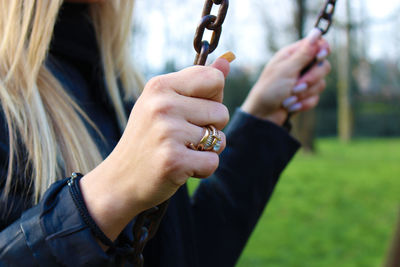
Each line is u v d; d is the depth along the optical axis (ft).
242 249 1.86
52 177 1.30
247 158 1.86
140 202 1.10
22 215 1.15
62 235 1.10
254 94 1.96
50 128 1.36
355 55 32.81
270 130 1.88
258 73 34.35
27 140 1.30
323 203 11.25
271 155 1.87
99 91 1.66
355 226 9.05
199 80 1.07
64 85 1.50
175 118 1.06
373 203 11.21
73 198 1.12
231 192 1.84
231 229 1.82
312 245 7.77
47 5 1.37
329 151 26.03
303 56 1.93
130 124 1.09
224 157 1.87
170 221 1.61
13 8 1.35
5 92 1.31
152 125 1.06
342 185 13.78
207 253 1.79
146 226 1.39
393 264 4.14
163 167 1.05
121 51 1.79
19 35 1.37
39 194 1.28
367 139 37.73
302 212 10.28
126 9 1.78
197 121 1.08
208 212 1.83
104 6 1.74
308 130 23.82
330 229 8.82
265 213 10.26
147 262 1.57
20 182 1.26
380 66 38.45
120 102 1.67
